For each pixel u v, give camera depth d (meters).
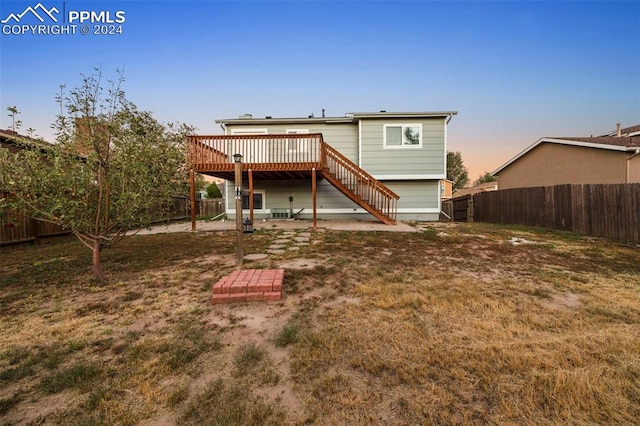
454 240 7.02
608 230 7.64
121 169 3.93
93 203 3.97
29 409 1.66
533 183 14.12
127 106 4.14
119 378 1.92
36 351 2.26
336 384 1.86
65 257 5.46
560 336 2.43
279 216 12.02
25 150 3.64
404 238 7.21
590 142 10.94
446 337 2.42
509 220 11.75
